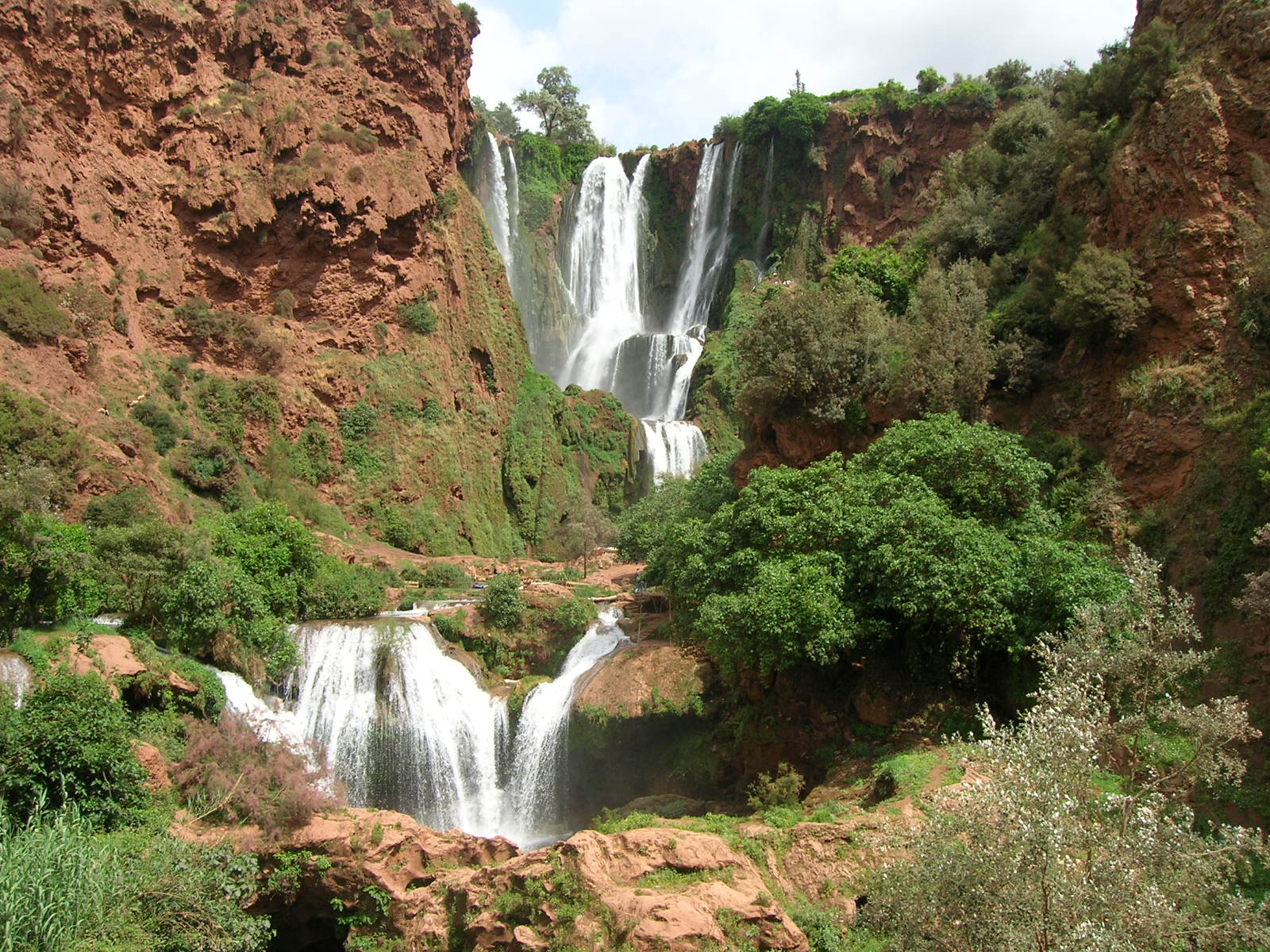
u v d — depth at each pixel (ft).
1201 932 36.58
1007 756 38.37
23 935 46.19
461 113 184.55
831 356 98.84
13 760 58.85
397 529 144.66
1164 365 82.74
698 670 87.35
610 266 247.29
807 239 218.79
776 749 77.77
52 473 94.79
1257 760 57.72
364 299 155.12
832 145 224.74
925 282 102.68
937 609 67.26
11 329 109.60
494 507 166.20
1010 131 131.03
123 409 118.32
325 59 158.20
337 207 151.53
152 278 134.10
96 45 133.08
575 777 89.25
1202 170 83.51
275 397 138.00
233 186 143.84
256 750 73.00
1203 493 74.64
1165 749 57.62
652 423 188.75
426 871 65.16
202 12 150.20
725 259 236.63
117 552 85.20
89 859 50.37
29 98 124.98
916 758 63.00
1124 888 34.73
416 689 93.15
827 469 79.51
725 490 102.06
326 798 69.97
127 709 71.67
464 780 92.94
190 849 58.59
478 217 182.50
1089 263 86.89
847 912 50.19
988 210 116.98
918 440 79.20
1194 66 86.89
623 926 46.34
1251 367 77.51
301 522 127.65
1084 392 88.79
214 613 83.61
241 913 57.57
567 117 271.90
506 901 52.31
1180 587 72.33
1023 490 76.64
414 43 167.84
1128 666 50.90
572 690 91.30
